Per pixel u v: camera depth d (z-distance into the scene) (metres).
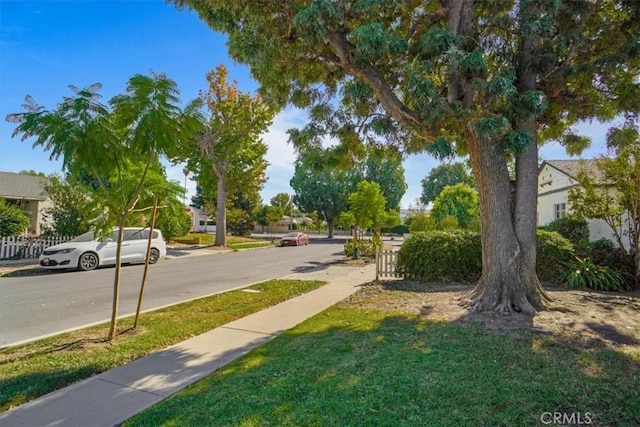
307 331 5.46
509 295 6.25
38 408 3.20
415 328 5.34
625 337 4.80
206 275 12.36
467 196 26.22
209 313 6.77
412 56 6.73
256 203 49.34
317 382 3.50
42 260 12.25
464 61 5.14
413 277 10.51
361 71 6.63
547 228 13.48
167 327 5.78
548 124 7.80
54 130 4.33
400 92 8.02
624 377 3.54
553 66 6.22
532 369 3.74
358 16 6.39
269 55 6.62
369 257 18.67
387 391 3.26
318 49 6.72
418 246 10.42
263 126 24.02
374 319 6.02
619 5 6.59
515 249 6.36
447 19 6.73
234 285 10.39
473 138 6.55
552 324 5.39
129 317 6.50
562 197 14.87
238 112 23.28
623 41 6.33
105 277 11.30
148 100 4.75
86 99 4.49
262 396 3.25
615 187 9.41
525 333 4.97
